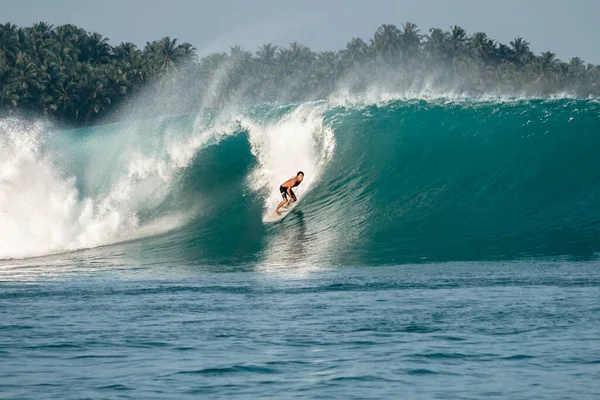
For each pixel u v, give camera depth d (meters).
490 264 47.34
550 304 31.67
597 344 24.34
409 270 45.50
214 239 61.06
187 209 68.19
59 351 24.70
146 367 22.45
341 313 30.84
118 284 42.62
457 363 22.45
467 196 64.69
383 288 37.91
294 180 64.81
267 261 52.03
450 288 37.25
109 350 24.77
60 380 21.09
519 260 48.66
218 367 22.38
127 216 66.62
